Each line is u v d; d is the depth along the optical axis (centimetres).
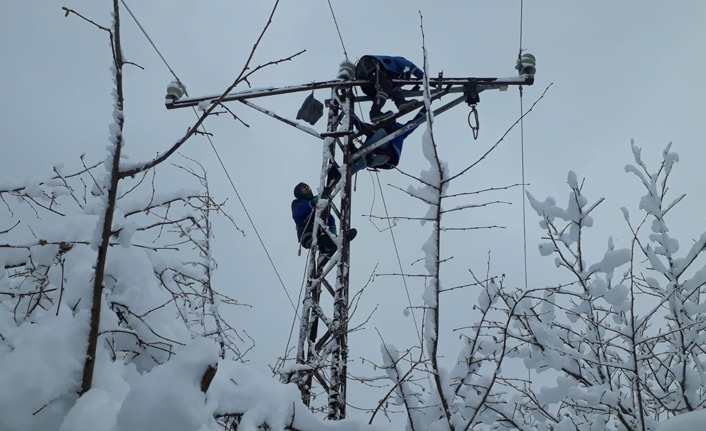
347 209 704
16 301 459
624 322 566
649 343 576
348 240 699
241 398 371
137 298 417
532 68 739
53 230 430
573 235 609
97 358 370
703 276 573
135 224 430
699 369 545
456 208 441
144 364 416
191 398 300
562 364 521
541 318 579
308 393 595
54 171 482
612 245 612
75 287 395
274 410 376
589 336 578
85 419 322
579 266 601
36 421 333
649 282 607
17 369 341
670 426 327
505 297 540
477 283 491
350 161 729
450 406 468
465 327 517
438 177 441
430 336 443
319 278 672
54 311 386
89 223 437
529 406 559
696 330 566
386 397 465
